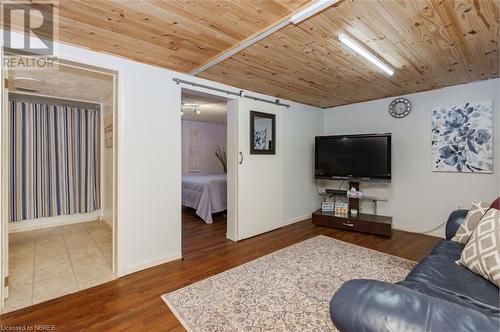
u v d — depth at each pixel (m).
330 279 2.28
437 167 3.52
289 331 1.61
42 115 3.99
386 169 3.72
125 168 2.39
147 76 2.53
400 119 3.87
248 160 3.49
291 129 4.23
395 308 0.66
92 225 4.14
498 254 1.35
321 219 4.11
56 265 2.58
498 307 1.13
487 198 3.15
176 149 2.77
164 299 1.98
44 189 4.01
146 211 2.54
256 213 3.61
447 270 1.49
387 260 2.69
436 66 2.62
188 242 3.34
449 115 3.40
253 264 2.61
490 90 3.10
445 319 0.60
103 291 2.10
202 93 3.04
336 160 4.14
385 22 1.75
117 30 1.86
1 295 1.80
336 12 1.63
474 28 1.83
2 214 1.83
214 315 1.78
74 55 2.11
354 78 3.00
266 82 3.15
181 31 1.88
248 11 1.63
